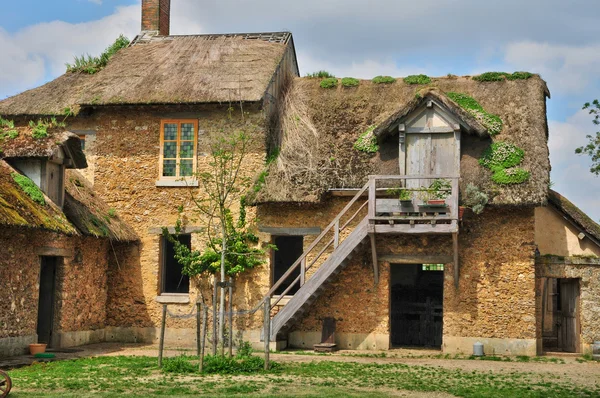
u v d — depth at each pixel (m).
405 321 23.08
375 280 20.83
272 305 20.05
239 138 21.16
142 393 12.45
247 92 21.61
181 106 22.02
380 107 22.55
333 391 12.98
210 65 23.31
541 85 22.14
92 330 21.36
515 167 20.36
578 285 20.83
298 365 16.59
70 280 19.98
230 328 16.36
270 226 21.55
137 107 22.30
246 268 21.41
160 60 24.09
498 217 20.56
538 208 21.97
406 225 19.34
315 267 21.27
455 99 22.06
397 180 20.83
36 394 12.11
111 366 15.81
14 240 17.27
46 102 23.27
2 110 23.08
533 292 20.20
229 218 21.20
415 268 25.61
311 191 20.62
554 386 14.40
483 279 20.48
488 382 14.74
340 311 21.02
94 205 21.33
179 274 25.28
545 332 24.53
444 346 20.47
